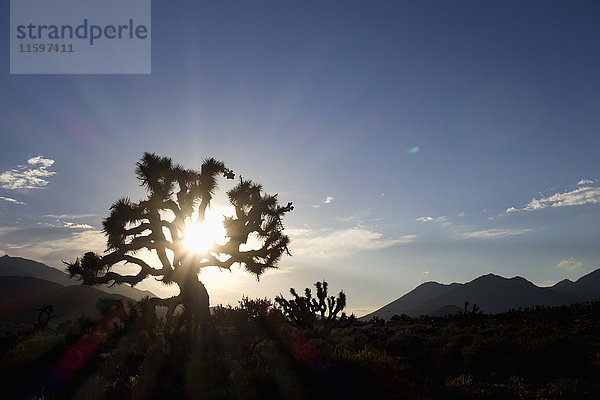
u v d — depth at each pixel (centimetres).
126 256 2323
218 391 1235
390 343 2773
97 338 1880
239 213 2530
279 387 1231
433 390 1305
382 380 1309
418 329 3656
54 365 1552
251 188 2561
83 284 2286
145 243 2372
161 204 2362
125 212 2266
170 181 2422
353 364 1398
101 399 1237
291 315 3173
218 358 1623
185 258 2352
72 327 2592
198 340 1958
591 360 1769
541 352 1823
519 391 1386
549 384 1459
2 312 10619
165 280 2344
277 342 1833
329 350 1566
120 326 2077
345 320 3203
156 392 1254
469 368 1877
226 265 2445
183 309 2316
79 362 1591
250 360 1492
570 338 1911
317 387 1255
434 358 2139
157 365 1462
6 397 1316
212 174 2452
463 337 2747
